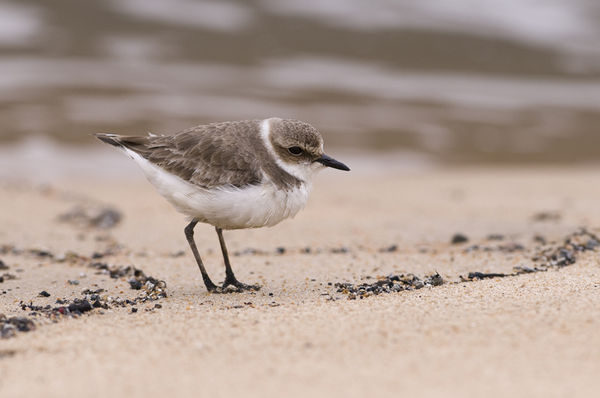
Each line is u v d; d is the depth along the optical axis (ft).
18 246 38.70
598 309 23.11
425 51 98.12
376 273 32.30
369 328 22.04
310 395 17.47
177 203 28.40
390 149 69.62
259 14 105.60
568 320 22.07
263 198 27.66
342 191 56.24
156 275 32.91
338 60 93.25
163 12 103.40
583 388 17.54
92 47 90.07
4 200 49.44
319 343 20.86
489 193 55.31
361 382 18.11
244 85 82.69
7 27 93.35
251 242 39.75
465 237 39.24
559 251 34.27
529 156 69.92
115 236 41.42
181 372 18.98
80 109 72.49
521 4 116.57
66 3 102.73
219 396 17.53
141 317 24.53
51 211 47.29
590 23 110.42
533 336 20.85
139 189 55.98
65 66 83.87
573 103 85.92
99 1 104.63
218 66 88.02
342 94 83.10
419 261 34.50
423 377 18.31
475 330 21.53
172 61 88.28
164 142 28.91
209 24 100.78
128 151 29.45
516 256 34.58
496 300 24.93
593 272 30.14
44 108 72.38
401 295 26.91
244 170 27.63
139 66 85.97
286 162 28.58
